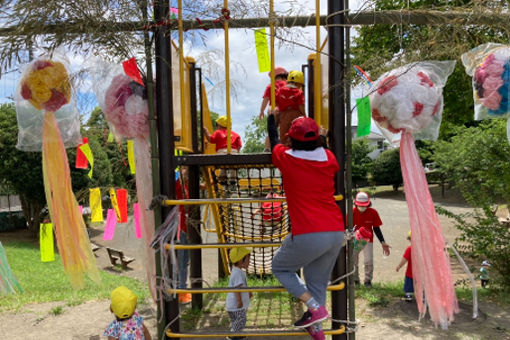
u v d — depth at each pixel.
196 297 5.23
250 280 6.71
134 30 3.41
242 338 4.38
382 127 3.71
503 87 3.62
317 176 2.90
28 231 22.31
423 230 3.44
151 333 4.64
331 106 3.43
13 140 16.92
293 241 2.85
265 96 4.43
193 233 5.21
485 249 6.04
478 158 6.73
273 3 3.42
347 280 3.53
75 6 3.20
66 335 4.53
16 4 3.20
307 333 3.25
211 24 3.51
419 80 3.45
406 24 3.56
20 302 5.79
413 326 4.60
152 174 3.42
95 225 21.81
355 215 6.49
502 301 5.41
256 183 5.37
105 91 3.50
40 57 3.58
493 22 3.59
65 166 3.72
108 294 6.14
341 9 3.39
